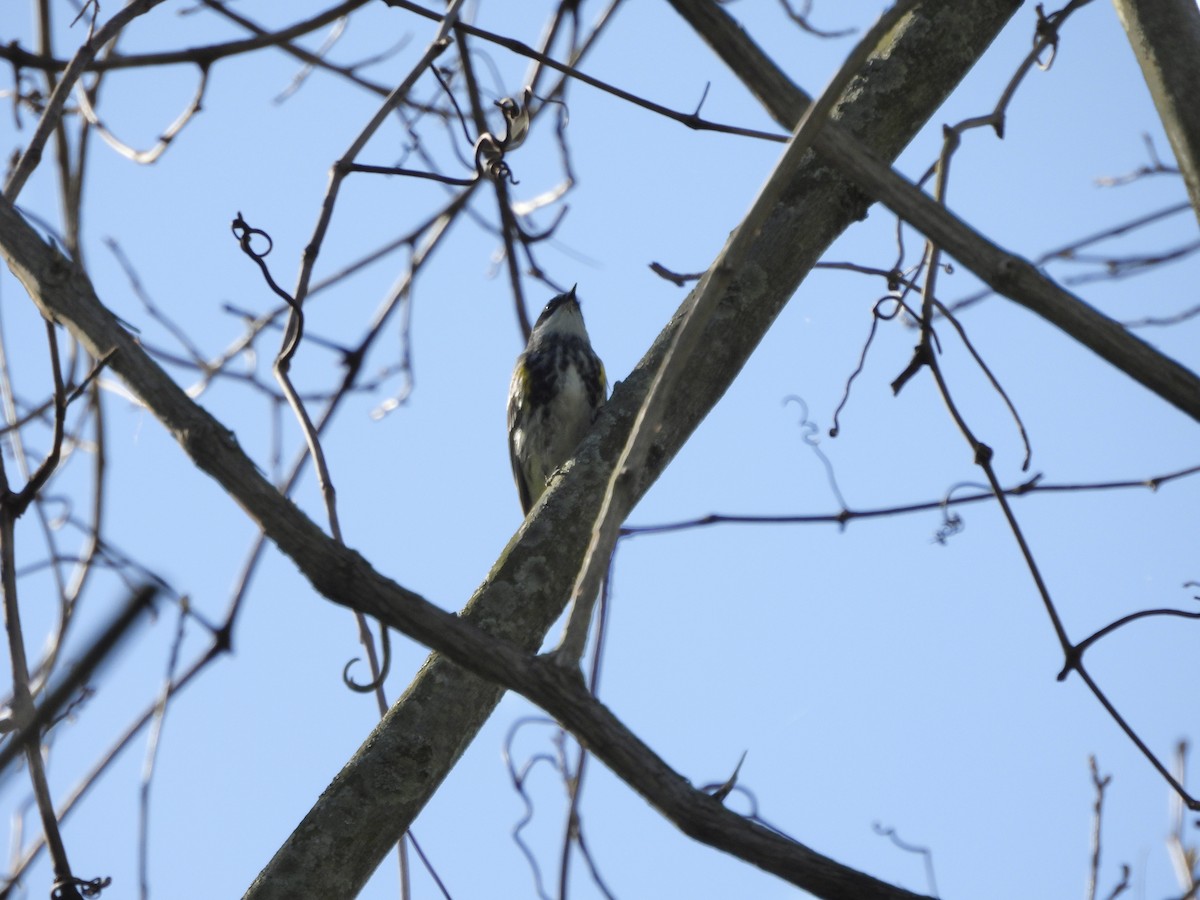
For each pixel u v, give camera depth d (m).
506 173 8.29
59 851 5.13
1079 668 6.57
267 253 7.00
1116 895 7.80
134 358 4.75
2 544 5.74
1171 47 5.97
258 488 4.38
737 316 7.36
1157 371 4.77
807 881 4.14
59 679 2.96
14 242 5.05
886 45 7.61
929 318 6.89
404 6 7.38
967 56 7.57
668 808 4.21
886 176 5.00
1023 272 4.84
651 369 7.55
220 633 7.78
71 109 8.70
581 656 4.33
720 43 5.18
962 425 6.81
